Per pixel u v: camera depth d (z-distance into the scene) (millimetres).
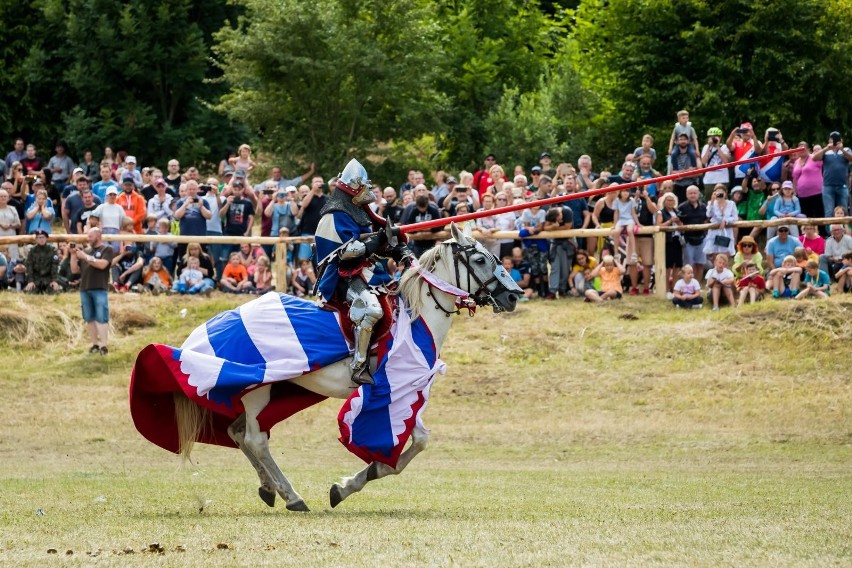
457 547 8938
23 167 34781
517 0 48094
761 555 8633
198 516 11227
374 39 38812
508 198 28000
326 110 38750
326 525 10344
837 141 28188
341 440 11766
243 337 11516
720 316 26469
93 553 8680
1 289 28375
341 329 11688
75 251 26859
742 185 29062
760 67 37938
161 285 28297
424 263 12266
